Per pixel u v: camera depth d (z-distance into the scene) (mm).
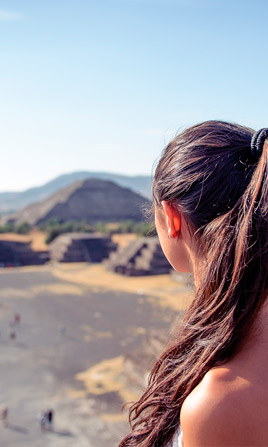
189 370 1659
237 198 1747
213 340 1594
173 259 1927
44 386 39500
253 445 1328
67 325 61844
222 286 1654
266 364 1484
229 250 1655
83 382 40438
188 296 2137
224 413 1352
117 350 50469
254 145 1805
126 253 112938
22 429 31031
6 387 39094
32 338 55219
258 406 1372
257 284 1596
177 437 1744
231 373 1461
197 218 1773
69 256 131125
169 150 1968
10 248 132125
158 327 60312
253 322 1567
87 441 29156
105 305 74812
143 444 1794
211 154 1826
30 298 81875
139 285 92875
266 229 1640
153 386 1911
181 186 1805
